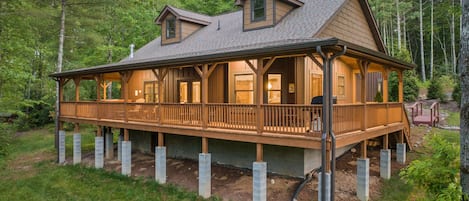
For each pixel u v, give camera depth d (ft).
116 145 57.21
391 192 29.50
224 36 41.93
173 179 35.53
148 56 49.32
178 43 49.14
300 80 34.53
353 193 28.91
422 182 16.98
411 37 125.08
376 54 26.25
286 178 32.53
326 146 22.72
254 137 26.91
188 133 31.99
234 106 28.60
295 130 25.12
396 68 37.52
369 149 42.98
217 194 30.37
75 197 32.63
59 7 60.75
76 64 72.08
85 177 39.40
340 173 33.55
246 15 40.04
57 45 67.67
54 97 78.23
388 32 119.85
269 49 23.85
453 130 48.49
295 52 23.76
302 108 24.67
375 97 50.01
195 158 42.06
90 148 56.59
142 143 49.98
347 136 24.77
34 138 68.74
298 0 40.16
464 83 14.94
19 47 56.13
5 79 55.88
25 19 54.08
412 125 53.31
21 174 42.34
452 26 104.83
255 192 26.58
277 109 25.95
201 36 47.16
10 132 67.92
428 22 113.50
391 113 35.45
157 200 30.63
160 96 35.35
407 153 40.60
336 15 36.01
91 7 60.23
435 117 52.85
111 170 41.32
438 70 111.04
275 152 34.06
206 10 86.89
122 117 40.11
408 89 73.36
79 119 46.60
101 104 43.04
